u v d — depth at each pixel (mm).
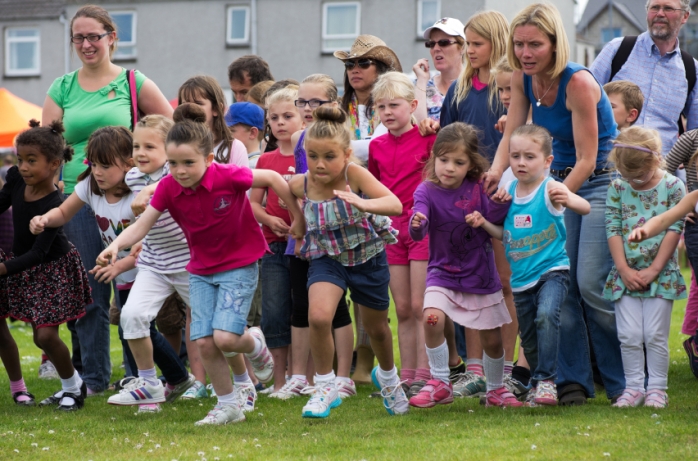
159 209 6770
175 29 42938
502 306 6992
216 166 6703
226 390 6875
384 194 6637
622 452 5363
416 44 40469
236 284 6793
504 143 7355
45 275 7660
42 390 8969
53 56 45125
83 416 7316
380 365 7082
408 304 8125
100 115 8883
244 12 42344
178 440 6211
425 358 8008
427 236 7934
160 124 7500
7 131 24016
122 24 43500
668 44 9133
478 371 7969
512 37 6816
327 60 41562
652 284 6910
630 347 6992
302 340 8328
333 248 6758
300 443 6020
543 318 6559
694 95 9156
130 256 7359
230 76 10891
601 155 7090
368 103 9141
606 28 45625
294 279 8180
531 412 6754
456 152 6824
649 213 6938
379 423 6625
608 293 7117
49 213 7539
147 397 7164
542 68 6754
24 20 45156
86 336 8516
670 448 5422
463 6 39500
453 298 6875
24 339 13789
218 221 6703
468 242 6875
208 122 8266
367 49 8961
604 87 8297
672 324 13391
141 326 7094
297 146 8070
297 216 7031
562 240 6766
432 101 9672
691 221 7594
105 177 7574
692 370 8484
